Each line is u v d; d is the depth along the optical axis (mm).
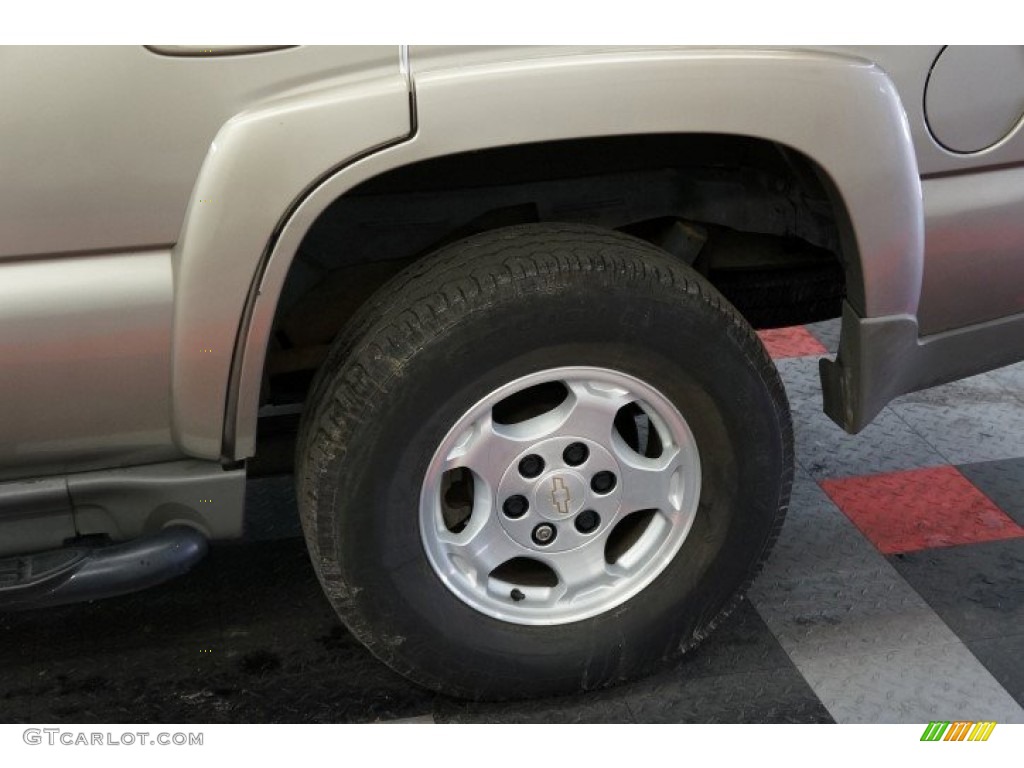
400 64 1772
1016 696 2271
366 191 2111
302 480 2004
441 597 2076
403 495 1970
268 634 2428
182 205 1771
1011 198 2117
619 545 2230
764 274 2604
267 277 1818
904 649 2381
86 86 1683
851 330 2137
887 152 1964
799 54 1882
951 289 2164
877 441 3078
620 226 2236
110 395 1858
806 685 2293
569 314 1908
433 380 1896
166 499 1994
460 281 1893
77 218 1747
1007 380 3357
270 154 1744
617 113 1823
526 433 2021
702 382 2018
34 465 1918
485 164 2133
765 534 2184
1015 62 2023
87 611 2484
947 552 2664
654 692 2275
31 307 1768
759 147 2207
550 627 2160
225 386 1886
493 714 2225
